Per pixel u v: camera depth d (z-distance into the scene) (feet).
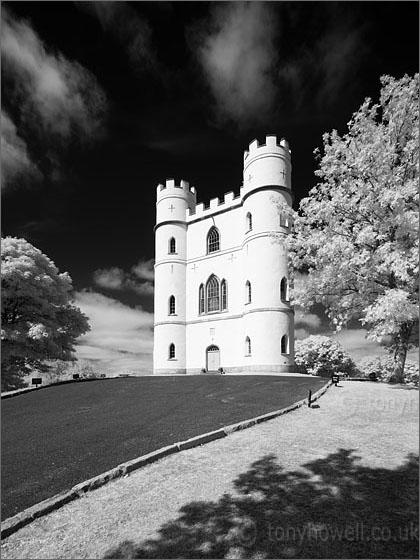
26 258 100.42
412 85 51.08
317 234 55.26
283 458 27.55
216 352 129.59
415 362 126.31
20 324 98.99
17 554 17.43
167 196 147.64
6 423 43.88
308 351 176.45
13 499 22.21
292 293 62.69
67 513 20.86
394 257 44.75
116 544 17.85
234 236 131.03
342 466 25.73
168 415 41.98
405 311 43.68
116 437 33.65
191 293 140.36
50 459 28.55
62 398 60.95
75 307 116.06
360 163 50.39
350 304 57.16
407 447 29.58
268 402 47.32
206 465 26.81
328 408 44.24
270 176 121.19
